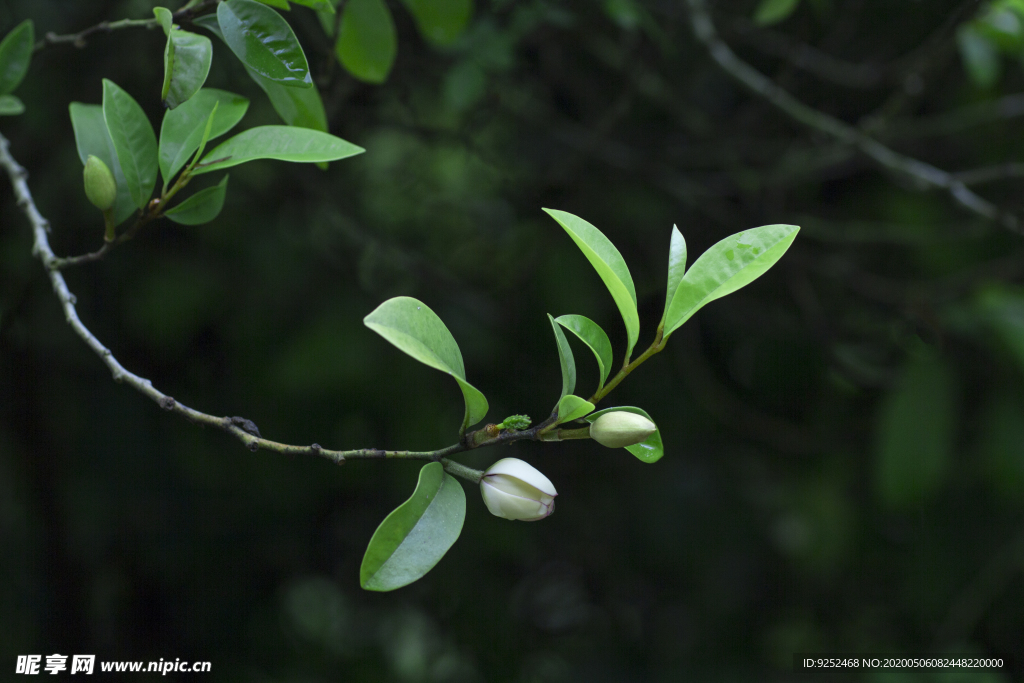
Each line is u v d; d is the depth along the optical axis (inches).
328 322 93.7
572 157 81.8
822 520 103.0
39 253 49.8
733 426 104.6
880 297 85.2
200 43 48.4
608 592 109.7
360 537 102.3
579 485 104.3
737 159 88.0
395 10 65.2
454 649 104.2
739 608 109.2
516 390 95.4
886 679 94.7
